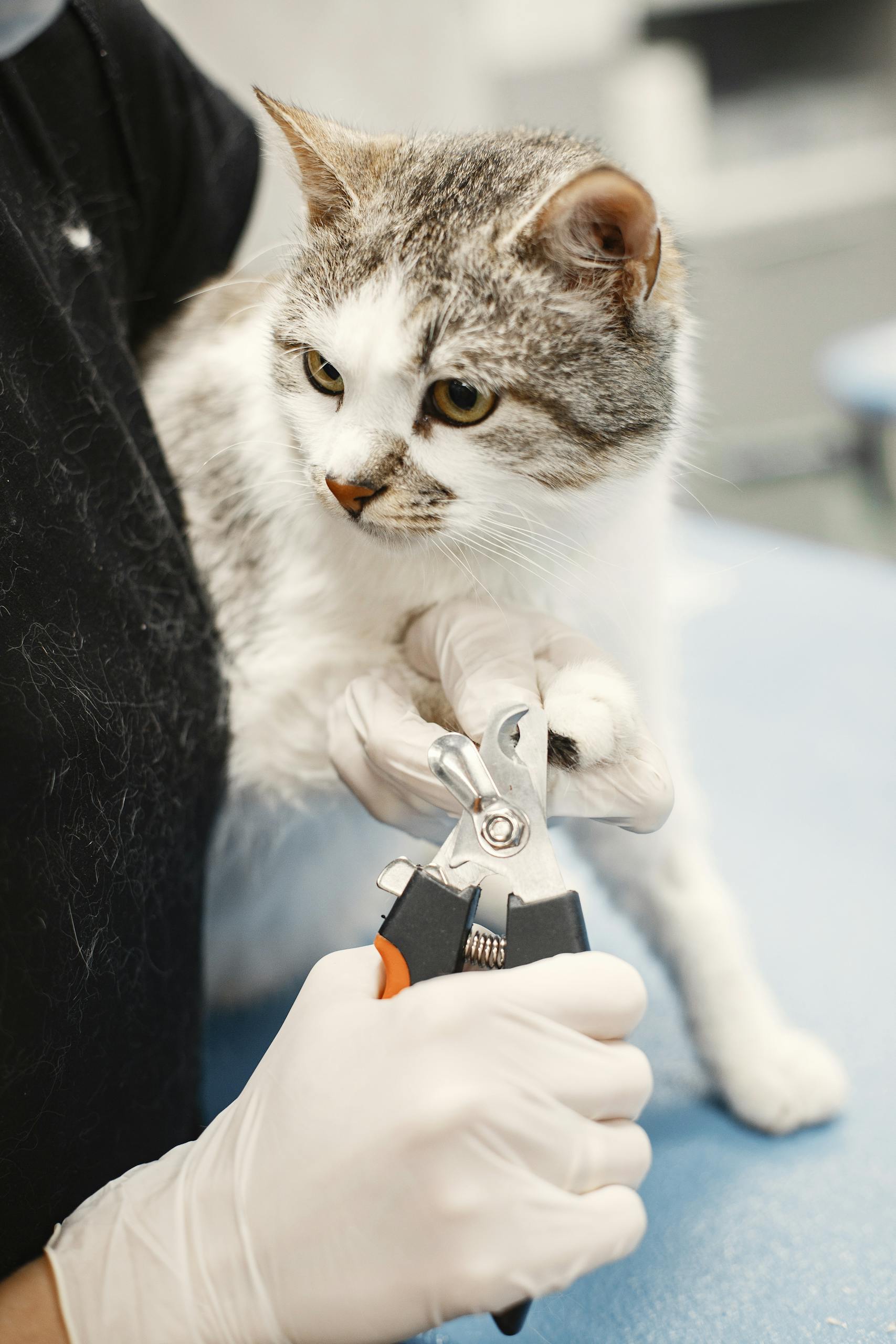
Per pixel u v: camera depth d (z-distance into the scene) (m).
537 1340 0.69
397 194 0.90
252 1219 0.60
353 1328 0.57
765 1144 0.85
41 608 0.65
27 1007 0.59
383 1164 0.57
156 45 1.02
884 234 3.88
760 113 3.98
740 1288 0.71
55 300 0.73
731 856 1.20
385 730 0.78
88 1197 0.67
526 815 0.61
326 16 2.50
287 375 0.92
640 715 0.78
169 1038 0.74
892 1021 0.97
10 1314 0.60
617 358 0.85
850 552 2.22
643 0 3.67
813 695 1.50
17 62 0.86
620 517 0.95
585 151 0.98
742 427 3.95
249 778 0.92
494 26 3.26
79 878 0.64
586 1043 0.61
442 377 0.82
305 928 1.08
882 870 1.16
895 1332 0.67
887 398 2.46
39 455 0.68
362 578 0.93
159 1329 0.59
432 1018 0.60
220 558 0.98
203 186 1.11
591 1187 0.59
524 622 0.88
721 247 3.80
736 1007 0.94
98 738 0.66
